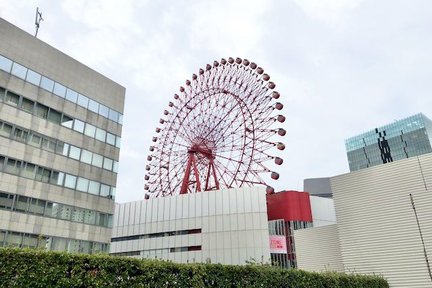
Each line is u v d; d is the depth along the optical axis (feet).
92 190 148.97
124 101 175.11
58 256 55.11
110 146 161.48
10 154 122.72
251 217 191.52
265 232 187.73
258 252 184.34
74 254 56.54
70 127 145.38
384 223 105.40
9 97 125.70
